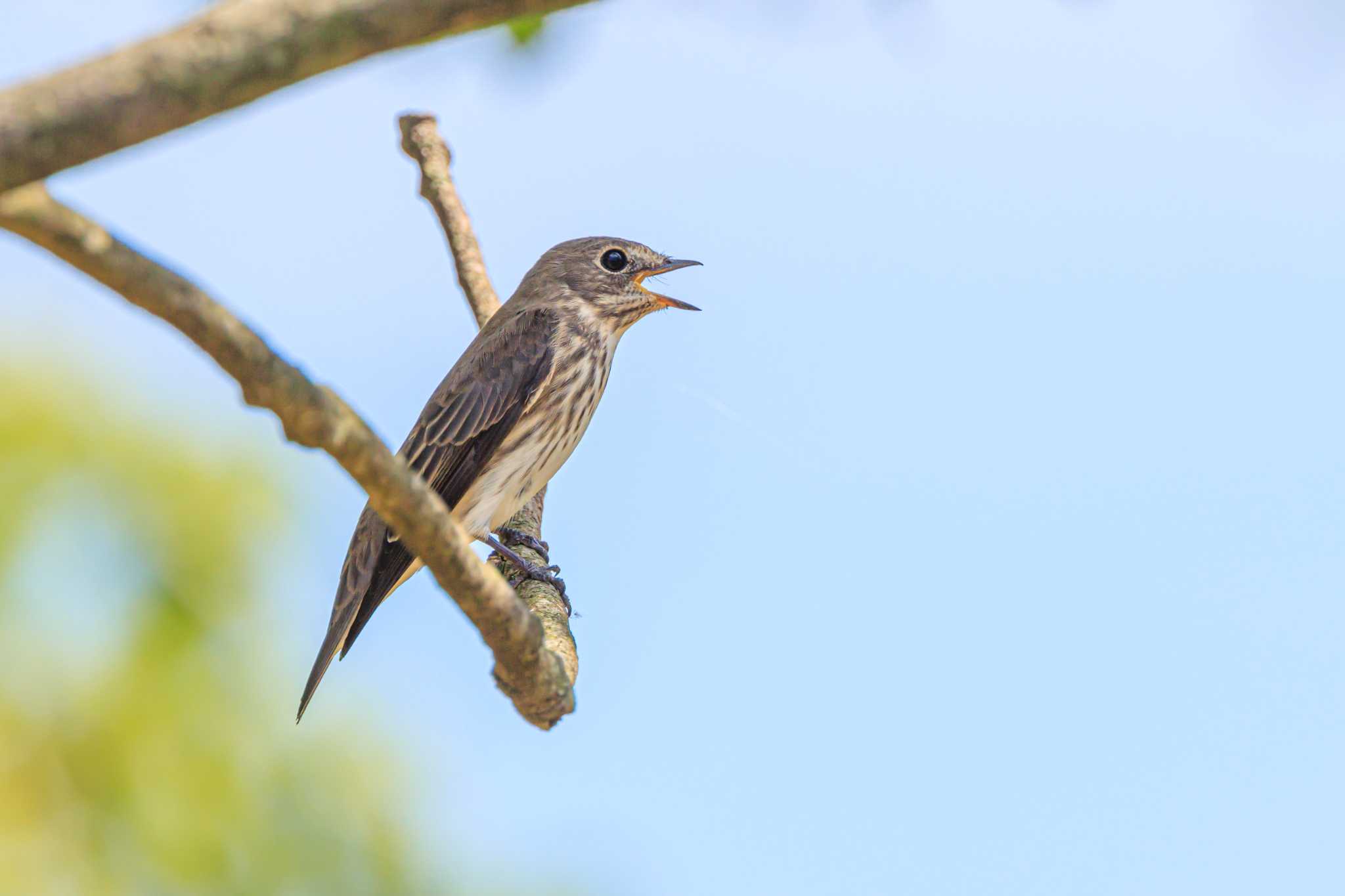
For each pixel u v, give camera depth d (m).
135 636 10.97
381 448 5.44
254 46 3.67
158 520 11.23
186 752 10.87
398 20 3.80
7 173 3.52
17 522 10.80
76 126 3.54
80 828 10.40
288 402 4.97
